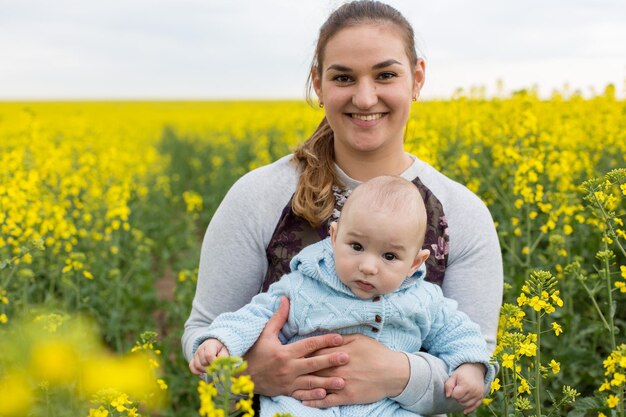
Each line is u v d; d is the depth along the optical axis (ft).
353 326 7.75
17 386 12.01
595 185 10.46
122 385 10.28
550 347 13.39
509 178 16.78
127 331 18.15
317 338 7.53
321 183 8.46
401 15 8.33
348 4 8.39
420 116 26.43
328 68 8.16
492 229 8.68
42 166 21.45
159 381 10.17
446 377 7.75
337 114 8.24
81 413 12.11
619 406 7.89
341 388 7.47
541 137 17.15
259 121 50.14
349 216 7.51
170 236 28.32
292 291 7.92
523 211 15.98
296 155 8.84
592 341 14.79
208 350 7.49
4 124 44.91
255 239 8.69
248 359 7.72
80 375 12.25
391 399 7.71
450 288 8.50
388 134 8.30
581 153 19.43
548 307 8.46
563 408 12.77
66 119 54.70
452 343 7.87
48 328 12.07
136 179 30.81
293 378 7.54
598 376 12.78
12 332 13.50
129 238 22.85
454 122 23.88
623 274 9.81
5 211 16.29
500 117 23.08
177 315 17.95
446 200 8.64
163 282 25.09
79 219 19.86
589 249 16.15
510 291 14.05
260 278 8.90
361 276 7.43
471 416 11.44
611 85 26.43
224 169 37.47
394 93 8.11
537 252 16.02
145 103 134.00
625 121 24.12
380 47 7.98
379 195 7.46
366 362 7.51
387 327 7.84
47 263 18.45
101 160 25.44
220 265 8.72
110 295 18.22
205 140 55.67
